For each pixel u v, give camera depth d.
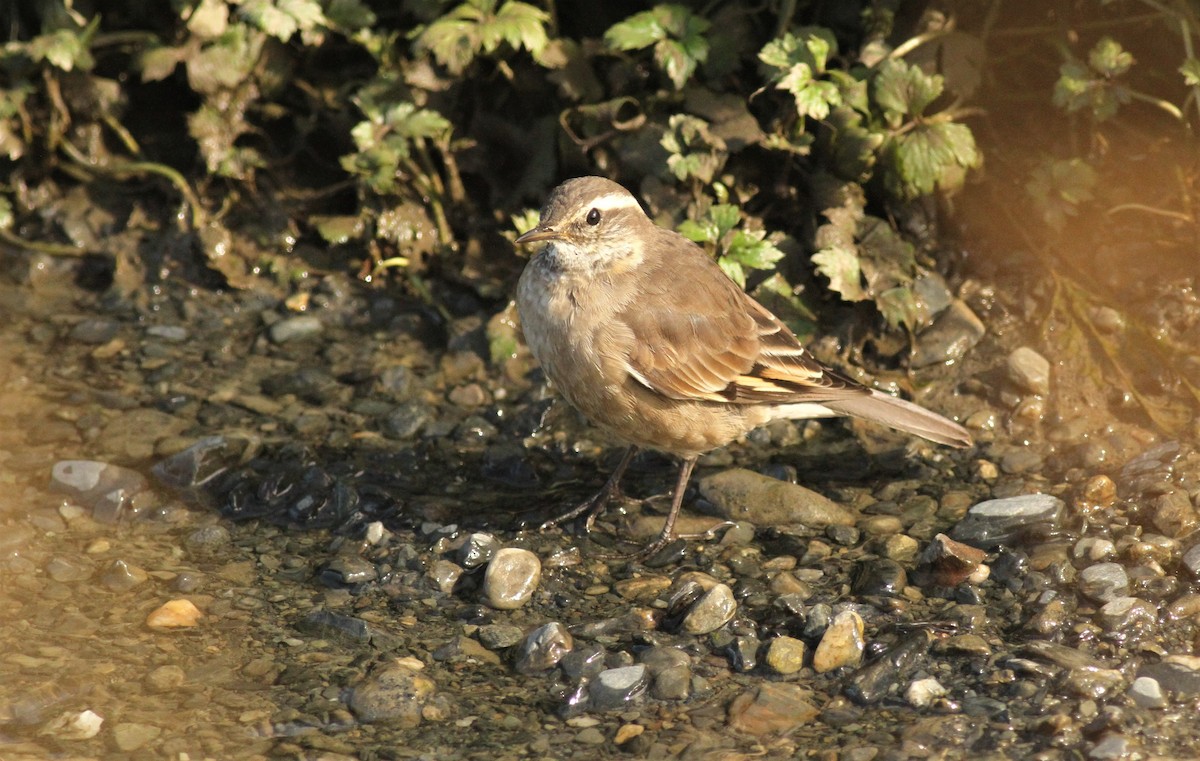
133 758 8.16
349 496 10.89
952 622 9.20
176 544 10.41
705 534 10.58
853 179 12.75
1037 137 13.42
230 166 13.97
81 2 14.37
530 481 11.38
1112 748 7.88
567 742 8.28
